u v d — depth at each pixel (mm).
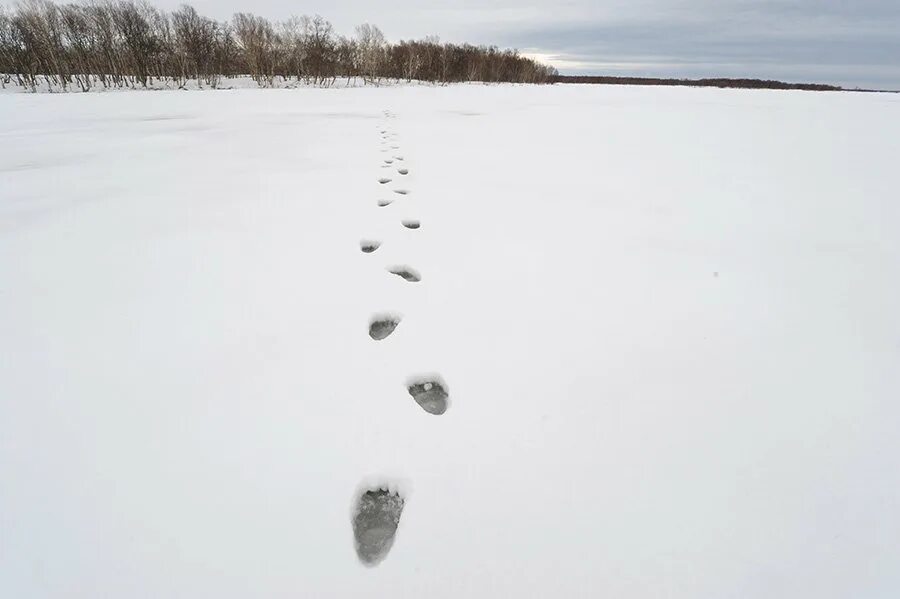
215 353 1979
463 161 5852
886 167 5695
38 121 9109
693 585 1172
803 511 1363
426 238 3303
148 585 1140
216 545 1233
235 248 2984
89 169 4902
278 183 4543
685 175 5273
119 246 2936
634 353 2068
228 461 1479
